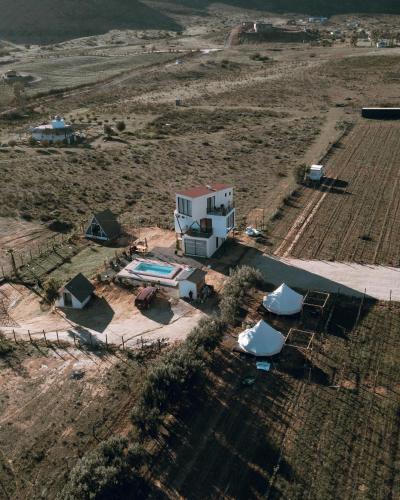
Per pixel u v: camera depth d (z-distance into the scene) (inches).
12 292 2089.1
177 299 1987.0
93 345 1752.0
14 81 6604.3
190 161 3563.0
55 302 1998.0
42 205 2861.7
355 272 2132.1
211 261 2247.8
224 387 1544.0
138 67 7411.4
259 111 4820.4
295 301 1847.9
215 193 2308.1
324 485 1242.6
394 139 3929.6
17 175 3272.6
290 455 1320.1
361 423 1406.3
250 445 1353.3
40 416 1470.2
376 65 6446.9
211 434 1389.0
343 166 3403.1
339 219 2625.5
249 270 2033.7
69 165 3481.8
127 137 4153.5
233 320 1817.2
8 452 1362.0
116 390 1552.7
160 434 1392.7
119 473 1232.8
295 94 5423.2
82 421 1446.9
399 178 3166.8
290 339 1731.1
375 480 1250.6
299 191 3009.4
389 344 1704.0
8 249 2394.2
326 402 1478.8
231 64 7150.6
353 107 4859.7
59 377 1612.9
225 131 4259.4
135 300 1932.8
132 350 1715.1
